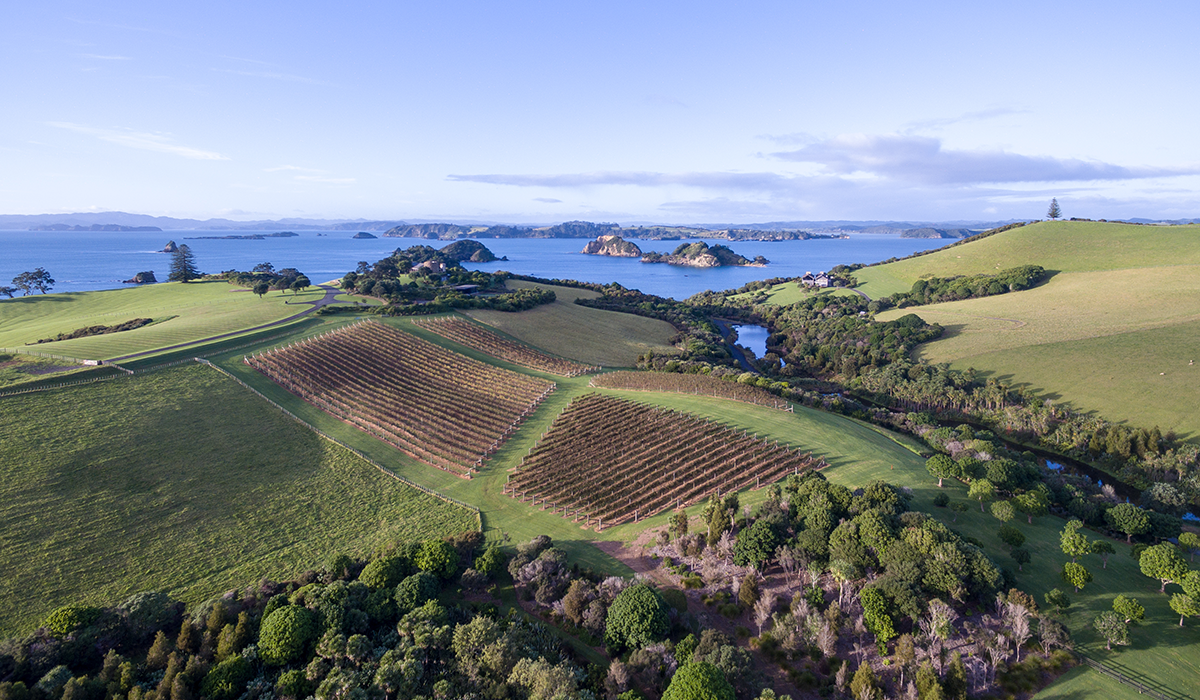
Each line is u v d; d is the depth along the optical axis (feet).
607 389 351.25
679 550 183.01
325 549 190.19
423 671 127.65
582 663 138.00
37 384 270.46
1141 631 144.87
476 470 248.32
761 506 193.26
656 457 250.57
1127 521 188.44
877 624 138.51
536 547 178.70
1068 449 301.84
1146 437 280.51
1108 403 329.52
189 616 150.51
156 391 280.51
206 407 275.18
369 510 214.48
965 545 156.87
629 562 182.09
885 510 177.17
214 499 211.41
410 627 139.44
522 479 238.68
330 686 121.70
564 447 265.13
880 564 158.81
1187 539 172.04
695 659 130.00
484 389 340.18
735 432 273.13
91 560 176.24
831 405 337.11
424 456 257.75
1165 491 227.40
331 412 293.43
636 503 217.15
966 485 222.07
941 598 147.84
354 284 622.54
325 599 148.05
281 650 132.77
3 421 236.22
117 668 128.26
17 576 166.40
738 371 417.90
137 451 230.68
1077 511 202.49
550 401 328.29
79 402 258.78
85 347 340.39
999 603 146.00
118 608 146.41
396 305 500.74
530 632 142.31
